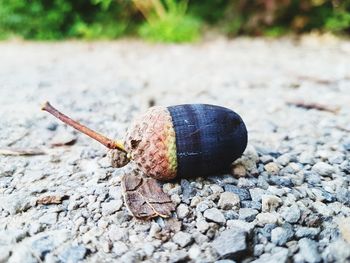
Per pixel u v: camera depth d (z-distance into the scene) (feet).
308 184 0.24
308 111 0.36
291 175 0.25
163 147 0.21
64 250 0.19
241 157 0.26
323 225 0.21
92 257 0.19
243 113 0.36
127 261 0.18
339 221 0.21
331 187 0.24
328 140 0.30
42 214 0.22
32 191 0.23
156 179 0.23
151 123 0.22
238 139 0.22
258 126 0.33
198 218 0.21
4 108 0.36
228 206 0.21
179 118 0.22
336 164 0.26
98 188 0.23
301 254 0.19
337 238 0.20
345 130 0.32
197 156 0.22
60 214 0.22
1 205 0.22
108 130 0.32
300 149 0.29
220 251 0.19
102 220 0.21
